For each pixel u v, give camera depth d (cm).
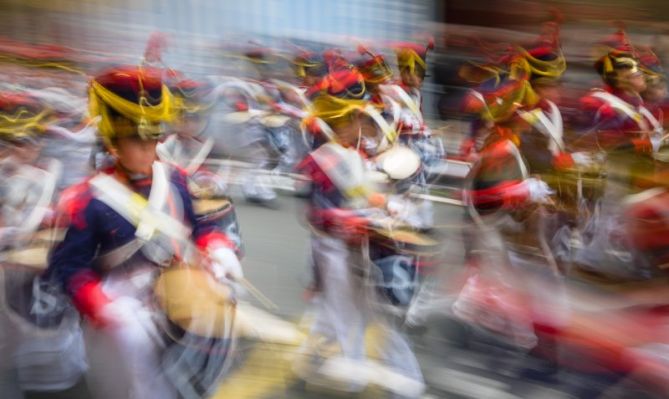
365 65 645
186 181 353
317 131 466
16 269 420
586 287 413
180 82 941
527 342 467
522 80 509
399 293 448
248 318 502
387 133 491
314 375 471
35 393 443
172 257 333
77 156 542
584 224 477
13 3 1106
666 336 340
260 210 888
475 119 558
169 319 323
